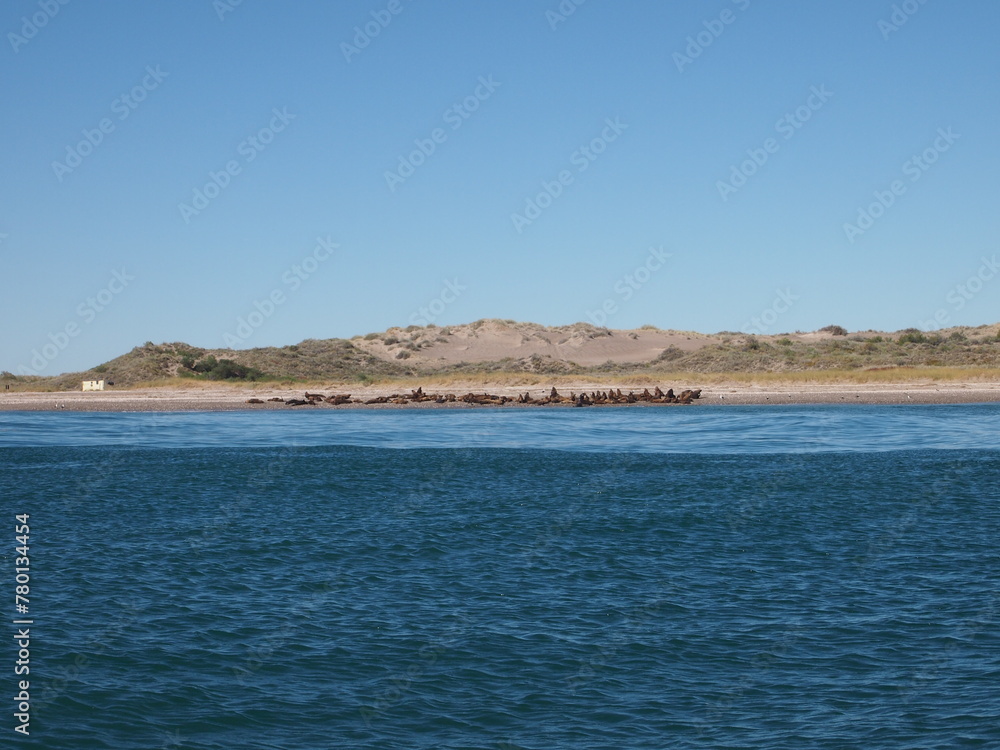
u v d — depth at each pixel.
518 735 11.78
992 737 11.38
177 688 13.29
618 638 15.38
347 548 22.67
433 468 39.66
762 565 20.53
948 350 123.25
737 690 13.13
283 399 91.12
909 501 29.38
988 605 17.09
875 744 11.30
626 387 97.94
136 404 90.94
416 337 166.88
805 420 64.12
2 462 43.47
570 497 30.88
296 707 12.64
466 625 16.16
